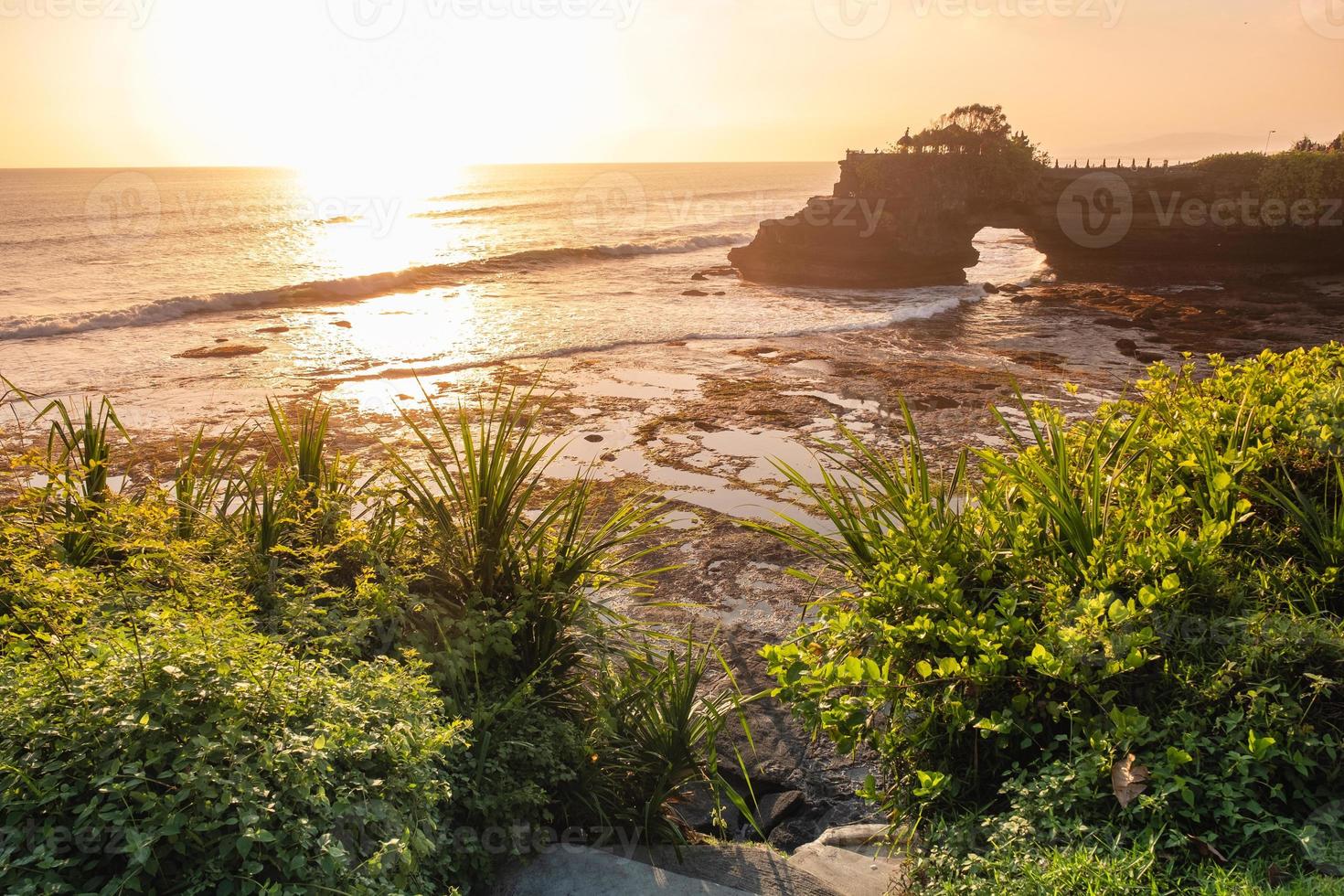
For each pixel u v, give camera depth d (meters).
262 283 34.25
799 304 29.94
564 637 4.49
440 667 3.95
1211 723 3.06
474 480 4.43
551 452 12.65
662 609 7.94
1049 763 3.20
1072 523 3.83
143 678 2.52
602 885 3.37
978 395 16.48
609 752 4.13
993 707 3.42
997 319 27.28
